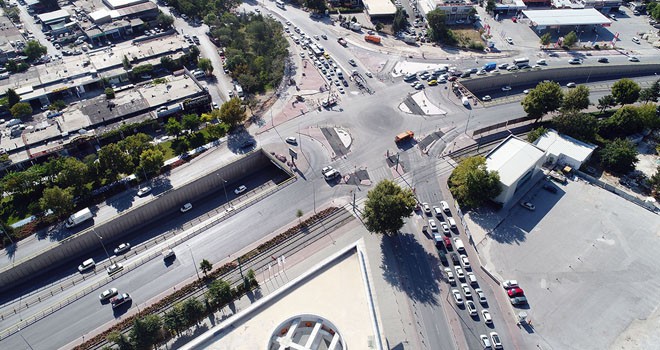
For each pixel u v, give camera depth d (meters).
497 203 178.75
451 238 165.25
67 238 161.50
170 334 135.62
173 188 181.25
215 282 142.75
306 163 196.00
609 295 147.12
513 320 140.00
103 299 147.38
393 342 133.75
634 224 171.00
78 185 177.50
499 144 190.25
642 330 137.38
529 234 167.12
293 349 100.75
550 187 185.00
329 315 110.62
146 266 158.38
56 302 148.25
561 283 150.62
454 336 135.75
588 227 169.88
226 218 175.62
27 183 177.25
